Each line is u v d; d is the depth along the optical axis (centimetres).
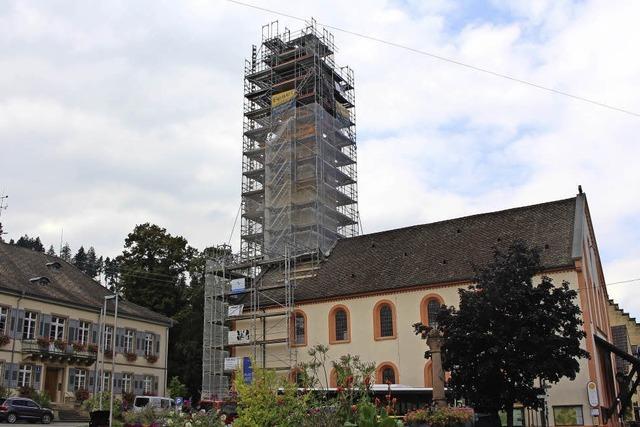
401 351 4334
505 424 3547
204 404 3272
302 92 6247
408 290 4434
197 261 7100
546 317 2795
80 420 4594
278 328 4919
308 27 6444
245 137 6381
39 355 4816
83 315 5297
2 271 4984
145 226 7138
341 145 6372
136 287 6856
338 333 4653
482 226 4697
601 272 4950
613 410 3809
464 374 2831
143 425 2267
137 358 5734
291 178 5778
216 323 5262
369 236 5256
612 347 4069
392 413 2128
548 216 4453
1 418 4012
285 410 1586
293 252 5319
